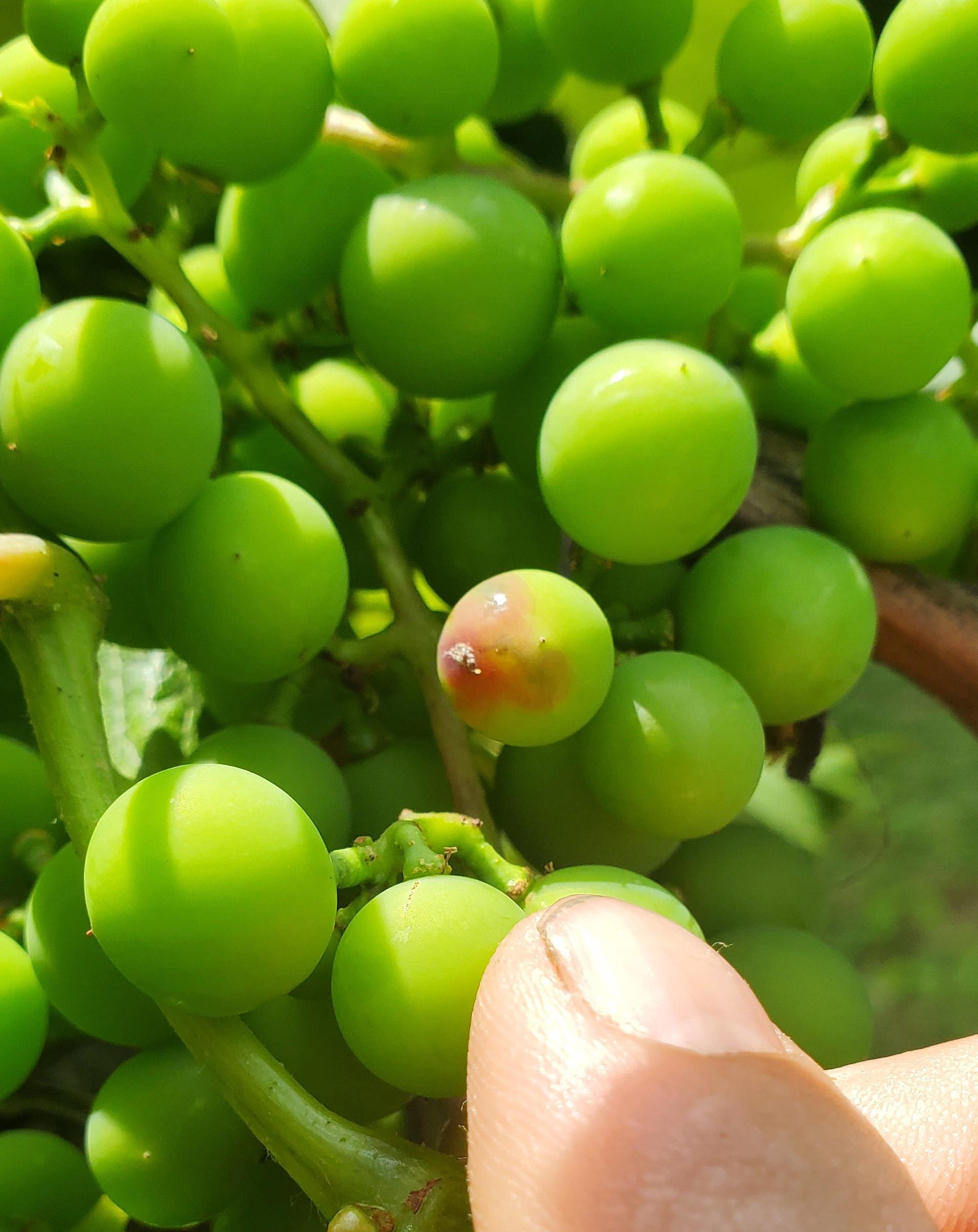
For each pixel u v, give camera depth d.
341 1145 0.08
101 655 0.11
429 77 0.10
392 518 0.11
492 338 0.10
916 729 0.18
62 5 0.09
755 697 0.10
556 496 0.09
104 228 0.10
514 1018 0.08
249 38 0.09
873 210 0.10
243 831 0.07
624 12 0.10
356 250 0.10
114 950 0.07
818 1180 0.08
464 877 0.08
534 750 0.10
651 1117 0.08
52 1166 0.09
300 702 0.11
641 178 0.10
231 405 0.11
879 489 0.10
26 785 0.10
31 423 0.08
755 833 0.11
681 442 0.09
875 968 0.17
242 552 0.09
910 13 0.10
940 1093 0.10
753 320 0.13
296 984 0.08
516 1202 0.07
